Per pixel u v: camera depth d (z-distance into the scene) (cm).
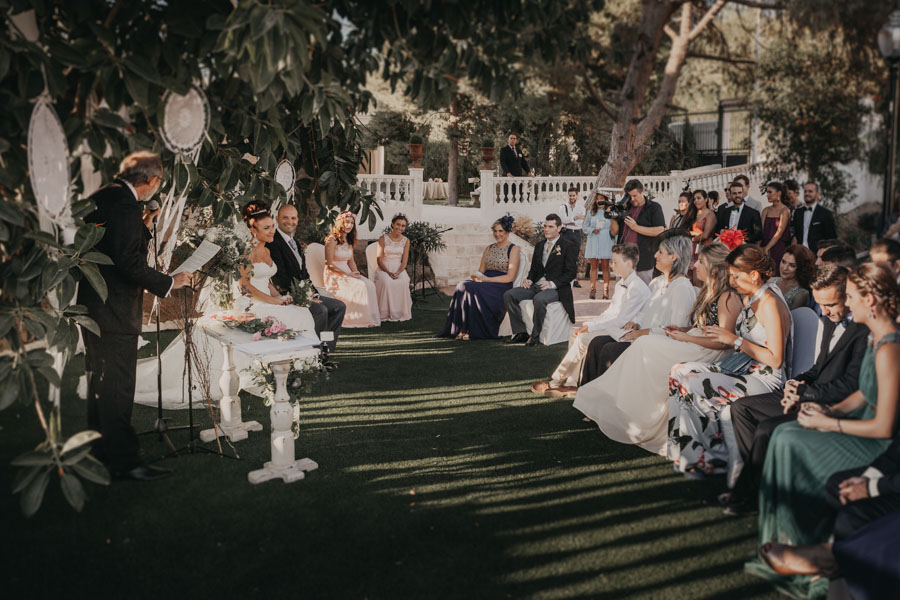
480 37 312
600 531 301
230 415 416
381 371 572
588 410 431
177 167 383
